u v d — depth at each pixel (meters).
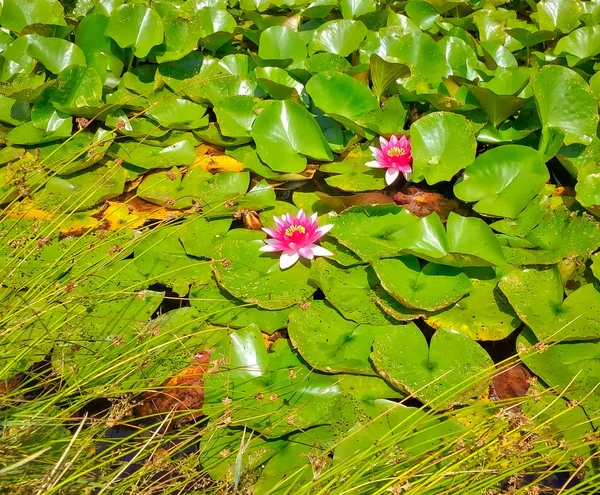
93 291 1.27
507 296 1.22
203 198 1.43
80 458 1.09
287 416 1.13
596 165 1.40
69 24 1.81
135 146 1.55
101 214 1.43
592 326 1.19
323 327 1.22
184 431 1.11
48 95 1.57
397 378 1.15
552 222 1.33
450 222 1.30
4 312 1.22
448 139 1.43
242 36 1.87
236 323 1.25
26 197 1.38
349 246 1.29
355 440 1.11
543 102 1.44
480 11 1.81
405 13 1.93
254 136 1.50
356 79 1.61
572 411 1.13
